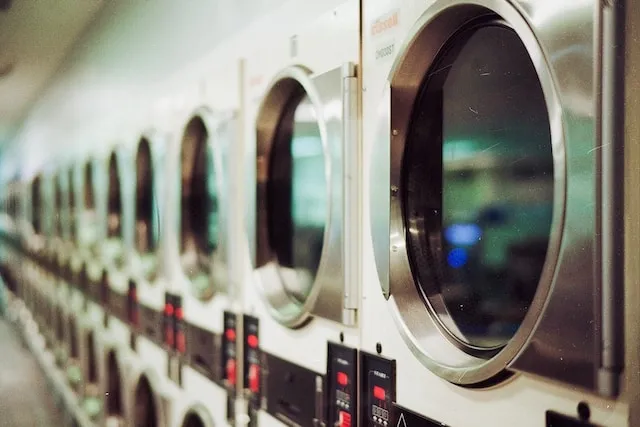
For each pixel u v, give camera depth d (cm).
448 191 161
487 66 146
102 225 461
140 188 373
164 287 331
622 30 93
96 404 467
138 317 375
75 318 561
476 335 145
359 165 167
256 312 231
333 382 176
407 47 147
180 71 321
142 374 363
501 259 141
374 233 158
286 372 205
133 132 379
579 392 99
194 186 309
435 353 138
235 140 246
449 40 149
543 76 104
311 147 221
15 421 500
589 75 95
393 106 155
